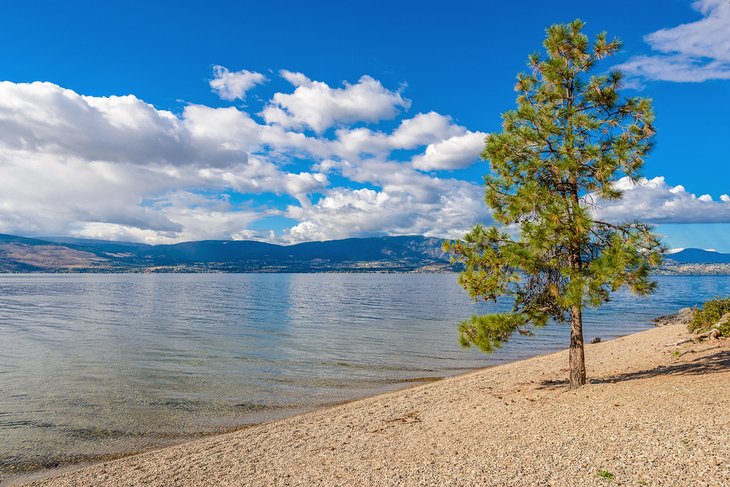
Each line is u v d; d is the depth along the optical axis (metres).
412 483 8.95
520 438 11.04
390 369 27.88
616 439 9.87
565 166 13.78
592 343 34.41
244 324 54.03
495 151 15.22
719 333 22.78
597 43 15.09
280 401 20.72
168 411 19.20
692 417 10.59
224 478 11.00
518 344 37.88
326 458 11.63
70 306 83.38
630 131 14.29
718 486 7.06
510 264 13.80
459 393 18.91
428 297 114.44
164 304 88.75
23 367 28.91
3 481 12.61
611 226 14.13
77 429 16.98
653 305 78.75
